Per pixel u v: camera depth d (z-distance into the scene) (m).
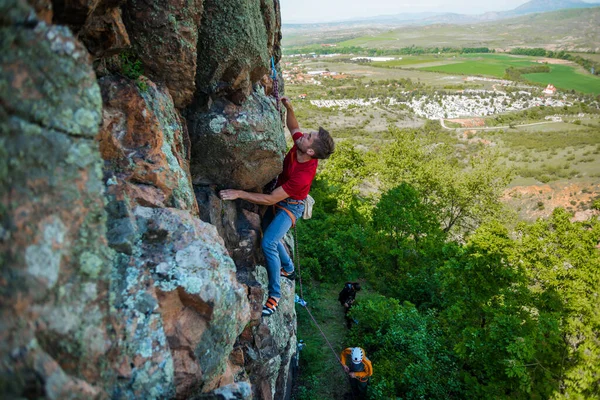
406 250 20.56
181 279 3.26
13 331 1.78
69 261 2.17
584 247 12.12
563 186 57.00
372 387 9.70
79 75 2.25
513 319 10.12
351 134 101.06
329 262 17.20
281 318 7.07
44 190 2.03
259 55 5.01
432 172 29.95
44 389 1.83
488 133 105.56
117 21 3.43
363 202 29.44
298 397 9.71
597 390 8.90
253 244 5.88
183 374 3.20
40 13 2.25
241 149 5.25
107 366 2.52
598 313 9.71
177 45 4.09
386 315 12.34
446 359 11.29
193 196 4.71
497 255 12.37
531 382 9.22
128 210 3.29
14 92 1.93
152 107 3.96
